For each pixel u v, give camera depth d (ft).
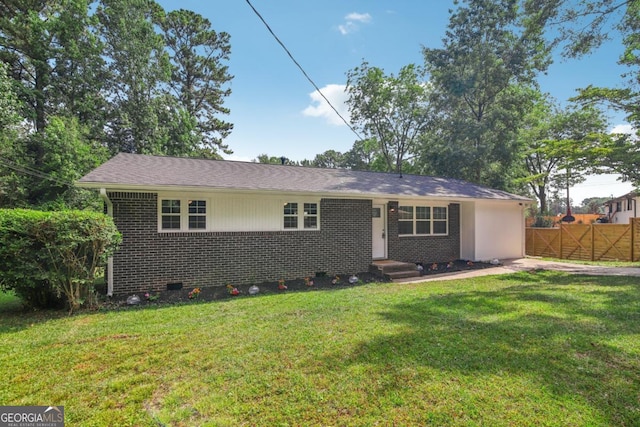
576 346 13.56
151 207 25.61
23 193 46.98
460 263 40.47
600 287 25.54
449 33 64.54
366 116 90.48
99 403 9.74
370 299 22.21
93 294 21.44
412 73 83.82
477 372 11.30
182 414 9.11
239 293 25.16
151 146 64.54
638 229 40.78
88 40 58.18
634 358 12.42
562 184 91.25
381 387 10.33
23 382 10.95
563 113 78.13
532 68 59.26
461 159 62.90
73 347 13.99
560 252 48.14
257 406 9.43
